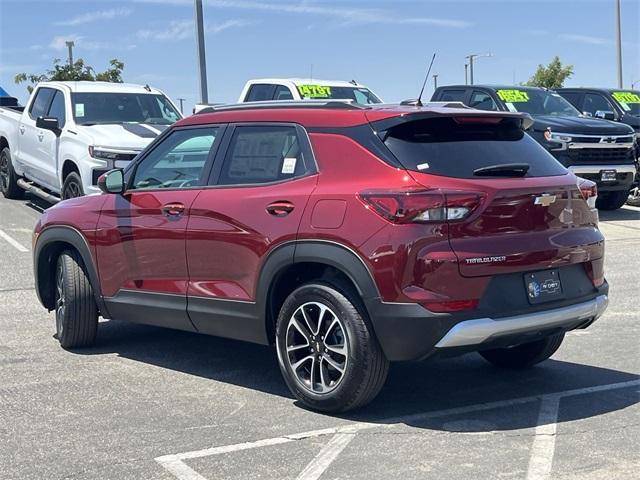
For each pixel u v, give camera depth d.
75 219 6.67
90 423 5.08
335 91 15.41
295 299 5.23
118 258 6.36
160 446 4.70
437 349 4.79
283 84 15.29
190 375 6.15
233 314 5.59
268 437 4.83
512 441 4.76
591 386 5.86
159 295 6.07
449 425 5.04
